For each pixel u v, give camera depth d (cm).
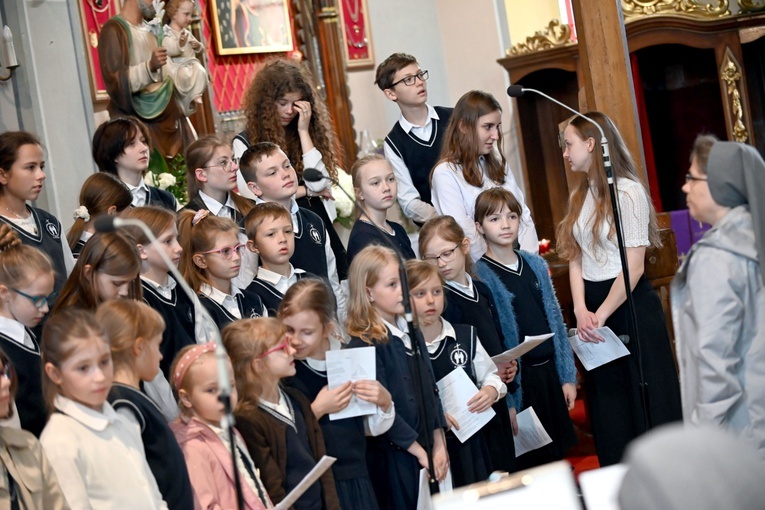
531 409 391
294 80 461
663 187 834
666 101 821
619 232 364
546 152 838
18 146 365
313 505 301
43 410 301
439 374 363
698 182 269
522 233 456
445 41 870
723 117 798
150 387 307
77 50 586
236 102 736
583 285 409
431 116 495
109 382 256
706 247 262
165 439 271
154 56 537
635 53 801
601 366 404
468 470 356
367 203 419
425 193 494
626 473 104
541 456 407
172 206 459
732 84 775
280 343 304
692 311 261
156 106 550
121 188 395
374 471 345
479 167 447
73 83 584
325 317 331
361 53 809
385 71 489
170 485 269
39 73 565
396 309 345
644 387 370
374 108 823
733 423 256
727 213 264
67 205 572
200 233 348
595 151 399
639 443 105
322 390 326
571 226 409
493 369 370
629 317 398
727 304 254
